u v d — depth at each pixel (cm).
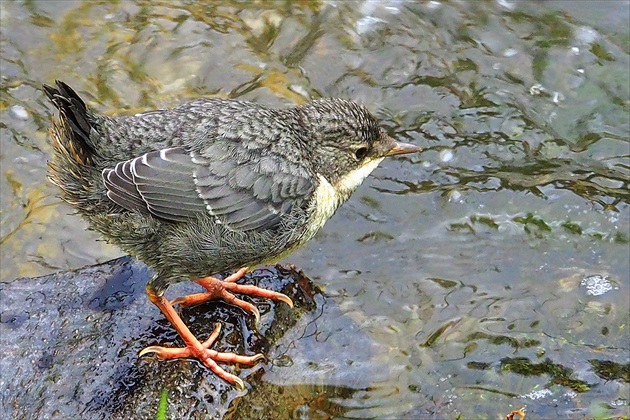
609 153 984
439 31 1139
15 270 894
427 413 703
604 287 823
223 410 663
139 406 643
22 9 1140
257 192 686
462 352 755
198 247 680
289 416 686
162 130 670
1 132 1014
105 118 666
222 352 701
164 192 659
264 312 749
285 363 719
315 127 724
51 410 637
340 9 1159
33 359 673
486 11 1158
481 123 1023
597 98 1050
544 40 1122
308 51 1112
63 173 664
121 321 709
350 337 755
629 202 914
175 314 689
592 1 1163
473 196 933
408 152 780
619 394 714
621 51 1103
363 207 927
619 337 770
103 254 920
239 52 1105
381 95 1062
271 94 1055
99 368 669
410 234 898
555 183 942
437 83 1074
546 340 765
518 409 704
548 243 877
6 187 969
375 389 715
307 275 843
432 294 823
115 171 649
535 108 1041
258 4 1161
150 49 1101
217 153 673
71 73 1071
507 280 838
